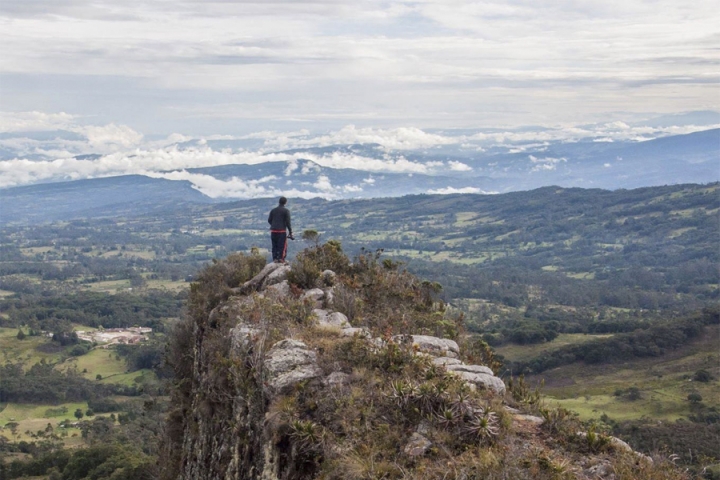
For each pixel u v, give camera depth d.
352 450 7.82
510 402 9.37
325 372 9.56
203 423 12.62
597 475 7.39
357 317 13.40
